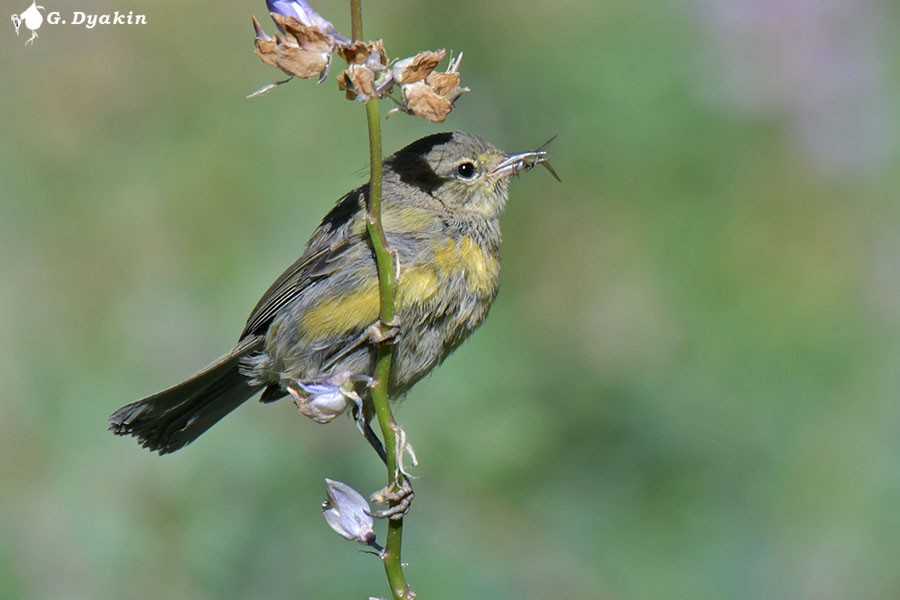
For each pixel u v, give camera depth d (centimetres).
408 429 1202
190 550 1109
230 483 1144
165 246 1425
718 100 1449
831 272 1373
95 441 1204
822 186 1433
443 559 1095
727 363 1299
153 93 1530
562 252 1434
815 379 1265
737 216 1427
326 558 1094
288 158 1463
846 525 1147
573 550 1155
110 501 1151
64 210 1447
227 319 1323
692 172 1444
